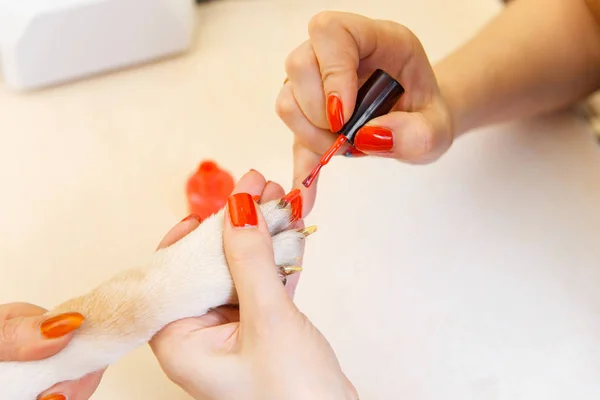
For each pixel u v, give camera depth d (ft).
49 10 1.79
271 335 1.19
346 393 1.23
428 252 1.69
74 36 1.86
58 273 1.66
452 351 1.57
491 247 1.69
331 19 1.39
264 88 1.96
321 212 1.74
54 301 1.63
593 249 1.69
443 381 1.54
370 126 1.37
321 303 1.63
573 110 1.90
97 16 1.83
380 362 1.56
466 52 1.77
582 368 1.55
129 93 1.94
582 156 1.82
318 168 1.41
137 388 1.53
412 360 1.57
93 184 1.79
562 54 1.79
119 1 1.83
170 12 1.90
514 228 1.72
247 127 1.88
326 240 1.70
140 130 1.87
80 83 1.95
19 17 1.80
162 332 1.25
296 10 2.11
